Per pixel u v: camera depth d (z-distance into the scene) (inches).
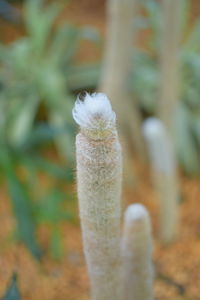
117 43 64.1
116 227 33.8
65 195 71.7
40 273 66.1
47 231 74.1
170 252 69.6
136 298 41.9
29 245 60.8
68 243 71.9
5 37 110.5
